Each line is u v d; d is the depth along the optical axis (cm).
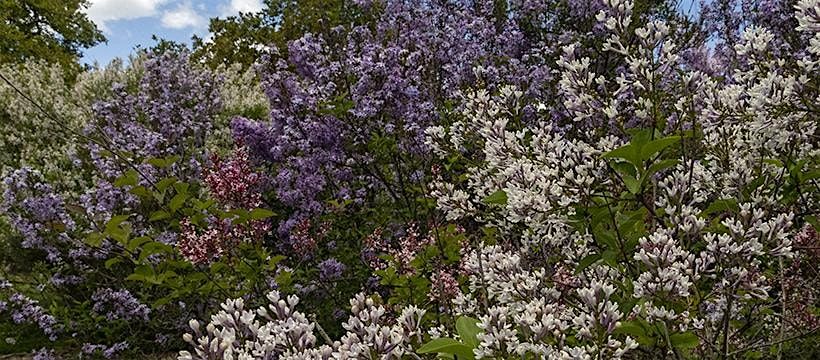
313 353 176
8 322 661
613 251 218
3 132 816
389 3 667
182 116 707
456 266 414
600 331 176
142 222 559
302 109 609
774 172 255
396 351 181
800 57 325
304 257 507
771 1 575
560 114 570
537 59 749
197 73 789
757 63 234
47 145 816
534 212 220
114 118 668
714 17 677
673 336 191
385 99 575
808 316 311
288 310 191
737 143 247
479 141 305
